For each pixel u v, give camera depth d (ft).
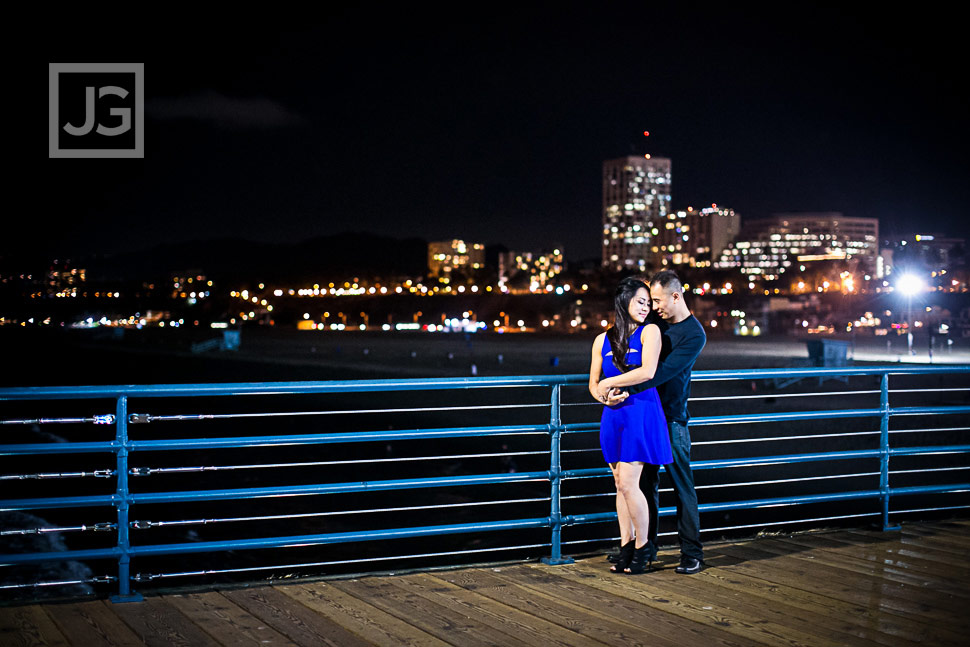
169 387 17.38
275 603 17.07
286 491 17.65
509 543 58.13
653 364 17.39
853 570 19.44
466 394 148.87
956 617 16.26
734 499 64.13
